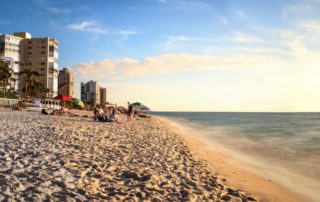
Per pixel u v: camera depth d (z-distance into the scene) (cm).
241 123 4953
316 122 5488
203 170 909
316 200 711
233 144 1847
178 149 1319
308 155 1412
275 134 2644
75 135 1365
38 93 9288
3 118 2286
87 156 907
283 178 930
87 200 518
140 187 634
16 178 591
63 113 3600
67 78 14912
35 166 703
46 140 1153
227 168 1019
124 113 5994
